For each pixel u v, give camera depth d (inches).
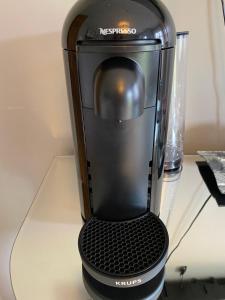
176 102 24.3
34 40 25.1
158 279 14.2
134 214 17.7
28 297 15.4
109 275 12.9
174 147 25.2
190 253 17.5
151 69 14.0
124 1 13.4
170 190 23.5
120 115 12.9
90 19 13.2
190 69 26.7
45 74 26.5
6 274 36.4
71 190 24.3
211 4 24.2
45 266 17.1
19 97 27.4
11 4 23.8
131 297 13.3
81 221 20.6
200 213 20.8
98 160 16.6
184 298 15.0
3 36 24.9
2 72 26.2
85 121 15.7
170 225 19.6
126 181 17.0
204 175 25.2
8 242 34.6
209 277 16.1
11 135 29.0
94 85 13.3
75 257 17.7
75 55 14.1
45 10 24.0
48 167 29.8
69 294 15.5
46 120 28.6
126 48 13.0
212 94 27.8
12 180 31.2
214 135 29.8
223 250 17.6
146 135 15.9
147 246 14.5
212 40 25.5
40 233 19.6
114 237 15.2
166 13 14.5
